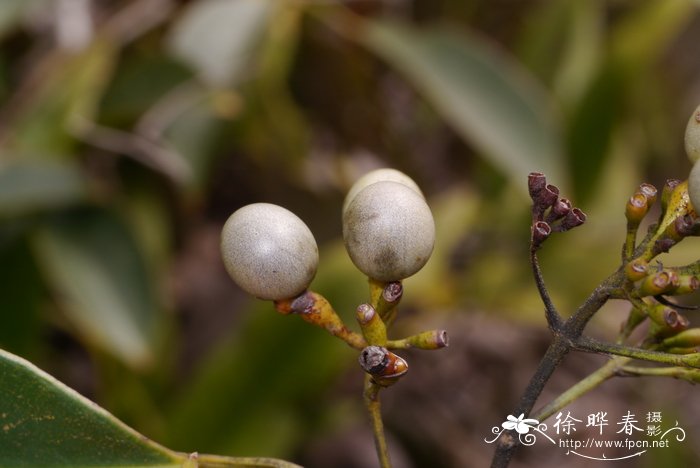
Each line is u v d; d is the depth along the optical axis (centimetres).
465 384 48
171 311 37
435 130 49
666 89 49
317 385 31
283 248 19
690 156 19
